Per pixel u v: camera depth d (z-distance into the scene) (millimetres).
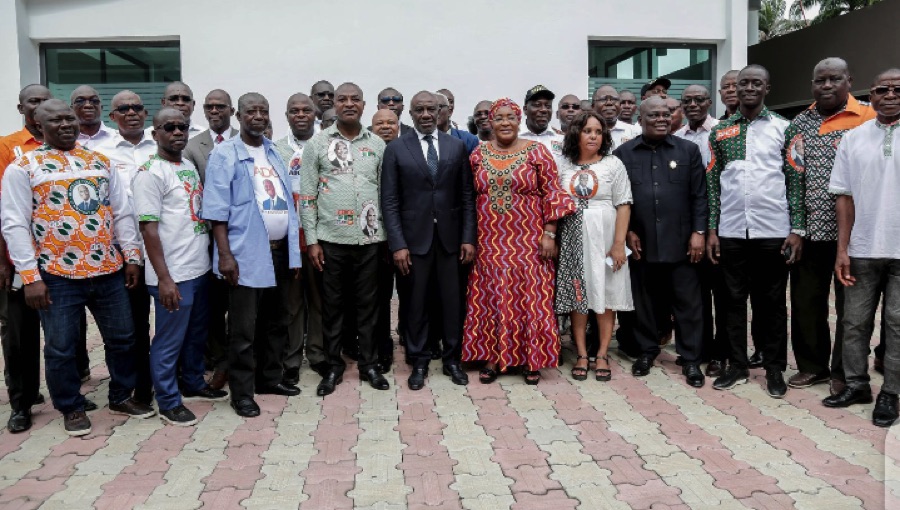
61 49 8109
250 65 7938
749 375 5012
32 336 4051
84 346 5086
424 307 4879
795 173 4469
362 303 4836
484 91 8148
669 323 5895
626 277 4949
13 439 3934
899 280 3938
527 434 3896
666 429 3957
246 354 4277
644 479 3301
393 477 3342
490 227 4875
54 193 3789
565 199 4770
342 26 7961
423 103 4812
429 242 4805
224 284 4812
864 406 4312
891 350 3975
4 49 7738
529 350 4809
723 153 4723
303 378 5145
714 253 4785
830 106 4430
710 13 8414
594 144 4914
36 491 3238
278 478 3350
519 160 4816
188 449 3740
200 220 4211
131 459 3613
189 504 3088
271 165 4461
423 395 4648
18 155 4180
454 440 3812
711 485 3230
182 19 7871
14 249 3691
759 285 4711
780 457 3545
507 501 3086
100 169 3959
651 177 4906
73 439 3916
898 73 3857
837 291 4547
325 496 3150
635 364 5098
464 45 8086
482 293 4945
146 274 4121
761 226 4562
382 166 4809
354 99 4656
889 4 11969
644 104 4875
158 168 4004
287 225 4492
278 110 8000
